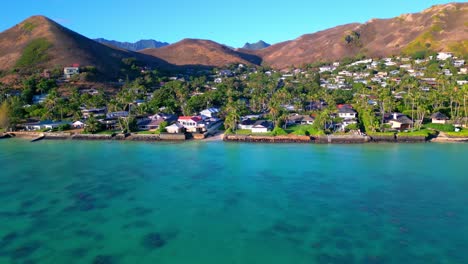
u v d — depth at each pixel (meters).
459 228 46.62
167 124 123.25
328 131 110.25
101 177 71.56
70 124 130.12
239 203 56.38
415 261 39.19
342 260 39.66
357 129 111.62
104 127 126.56
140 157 88.88
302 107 157.50
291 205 55.12
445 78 180.38
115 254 41.88
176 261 40.16
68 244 44.34
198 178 70.00
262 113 155.12
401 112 132.12
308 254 41.00
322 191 61.03
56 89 192.50
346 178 68.00
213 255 41.22
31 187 65.56
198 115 144.38
